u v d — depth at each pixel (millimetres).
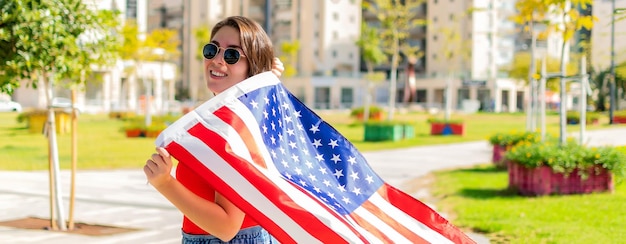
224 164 2590
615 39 37312
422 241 3072
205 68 3029
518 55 66812
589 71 36594
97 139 28203
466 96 91312
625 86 33594
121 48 10414
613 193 11430
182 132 2635
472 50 86688
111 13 8875
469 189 12953
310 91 86812
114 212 10305
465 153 23422
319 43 89562
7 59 8078
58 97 57062
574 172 11516
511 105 88062
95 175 15695
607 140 24594
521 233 8164
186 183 2773
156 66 69062
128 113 50188
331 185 3027
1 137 28000
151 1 98188
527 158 11695
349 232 2631
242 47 2959
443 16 90688
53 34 8109
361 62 97062
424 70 95625
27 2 7988
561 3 10883
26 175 15477
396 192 3170
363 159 3166
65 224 9062
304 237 2586
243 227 2885
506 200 11172
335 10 90000
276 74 3135
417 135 35000
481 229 8586
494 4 86938
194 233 2904
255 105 2818
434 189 13312
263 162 2719
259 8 92500
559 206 10195
